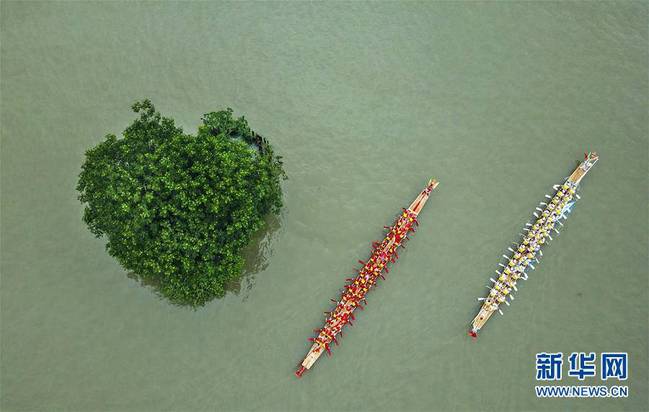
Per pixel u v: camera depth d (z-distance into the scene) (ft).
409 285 174.70
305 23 198.70
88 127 186.09
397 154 185.57
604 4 203.10
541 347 171.63
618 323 173.99
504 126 190.19
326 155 184.34
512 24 201.16
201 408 163.84
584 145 189.26
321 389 166.09
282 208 178.29
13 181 179.11
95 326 168.04
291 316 171.22
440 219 180.14
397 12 200.75
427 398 166.40
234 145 154.20
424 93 192.44
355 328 170.60
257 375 166.50
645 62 198.49
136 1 199.52
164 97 189.67
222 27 197.57
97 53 194.18
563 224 180.45
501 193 183.42
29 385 163.22
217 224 149.79
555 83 195.31
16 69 192.03
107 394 163.63
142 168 145.18
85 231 174.70
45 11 197.67
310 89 191.21
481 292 175.32
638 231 181.78
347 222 179.01
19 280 170.71
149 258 147.13
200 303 169.27
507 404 167.22
